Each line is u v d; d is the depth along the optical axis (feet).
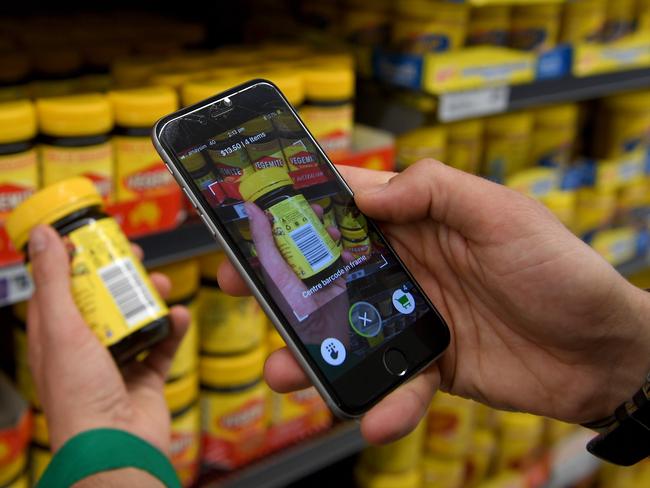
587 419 2.85
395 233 2.95
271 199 2.60
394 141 4.96
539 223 2.67
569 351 2.76
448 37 4.62
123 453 2.51
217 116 2.64
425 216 2.80
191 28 5.16
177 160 2.51
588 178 6.31
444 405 5.57
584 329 2.67
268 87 2.78
